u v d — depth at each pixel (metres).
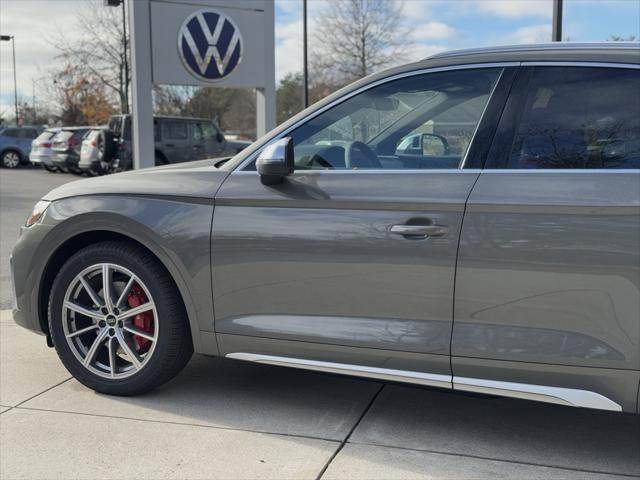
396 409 3.44
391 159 3.06
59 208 3.53
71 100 38.25
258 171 3.04
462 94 2.99
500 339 2.76
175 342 3.37
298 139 3.26
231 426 3.21
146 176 3.49
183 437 3.09
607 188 2.62
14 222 10.77
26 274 3.62
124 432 3.13
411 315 2.90
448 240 2.80
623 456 2.96
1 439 3.06
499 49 3.00
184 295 3.29
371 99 3.17
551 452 2.99
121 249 3.39
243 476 2.74
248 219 3.15
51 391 3.61
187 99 38.44
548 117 2.82
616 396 2.66
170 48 11.46
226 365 4.06
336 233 2.98
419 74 3.10
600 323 2.62
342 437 3.11
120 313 3.46
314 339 3.06
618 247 2.57
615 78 2.77
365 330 2.97
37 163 24.73
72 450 2.96
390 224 2.89
